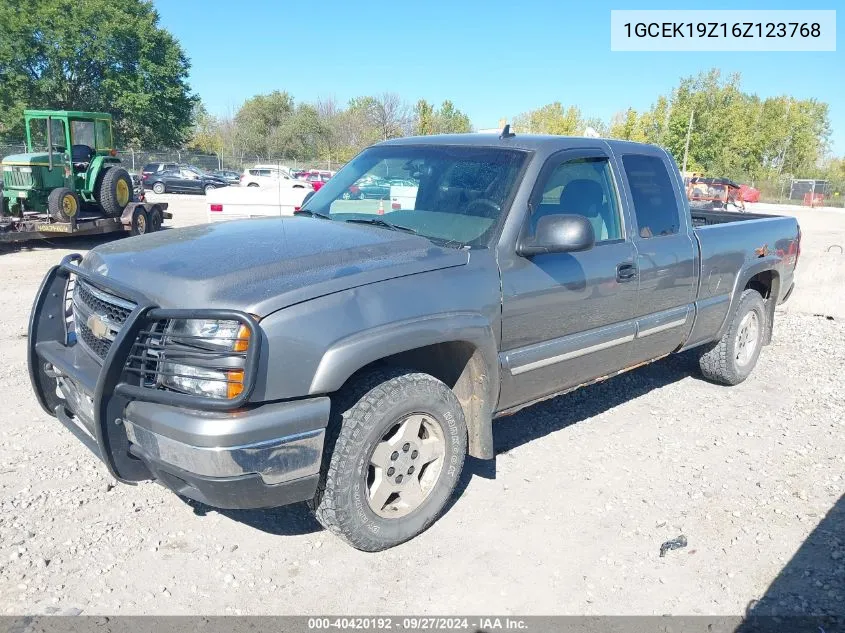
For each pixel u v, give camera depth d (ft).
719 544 12.01
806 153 221.87
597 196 14.60
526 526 12.41
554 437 16.22
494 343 12.14
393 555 11.48
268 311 9.53
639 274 15.03
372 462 10.92
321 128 223.30
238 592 10.43
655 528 12.45
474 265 11.96
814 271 36.40
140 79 164.86
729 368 19.45
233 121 248.11
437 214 13.24
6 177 49.06
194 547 11.51
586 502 13.28
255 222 13.58
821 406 18.78
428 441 11.71
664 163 16.60
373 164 15.39
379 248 11.48
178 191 124.88
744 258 18.71
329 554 11.47
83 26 158.20
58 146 50.14
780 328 27.81
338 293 10.21
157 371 9.73
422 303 11.01
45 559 10.95
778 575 11.16
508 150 13.76
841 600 10.57
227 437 9.22
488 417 12.55
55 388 12.62
